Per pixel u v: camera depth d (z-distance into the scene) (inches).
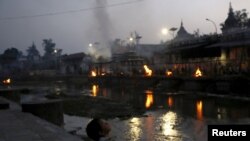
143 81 2267.5
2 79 3914.9
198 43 2111.2
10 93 921.5
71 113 1019.9
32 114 500.7
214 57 1959.9
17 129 348.8
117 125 776.3
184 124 773.9
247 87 1355.8
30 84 3420.3
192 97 1429.6
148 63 2960.1
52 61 5457.7
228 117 857.5
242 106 1060.5
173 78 1940.2
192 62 2165.4
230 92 1424.7
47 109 534.9
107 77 2925.7
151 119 866.8
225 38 1823.3
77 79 3582.7
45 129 348.5
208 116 892.0
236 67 1710.1
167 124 781.3
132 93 1836.9
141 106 1171.3
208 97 1390.3
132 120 855.1
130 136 641.6
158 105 1197.7
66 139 285.0
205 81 1628.9
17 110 561.9
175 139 609.0
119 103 1277.1
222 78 1498.5
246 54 1675.7
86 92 2059.5
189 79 1754.4
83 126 761.6
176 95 1578.5
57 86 2945.4
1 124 389.1
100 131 191.6
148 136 641.0
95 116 940.6
